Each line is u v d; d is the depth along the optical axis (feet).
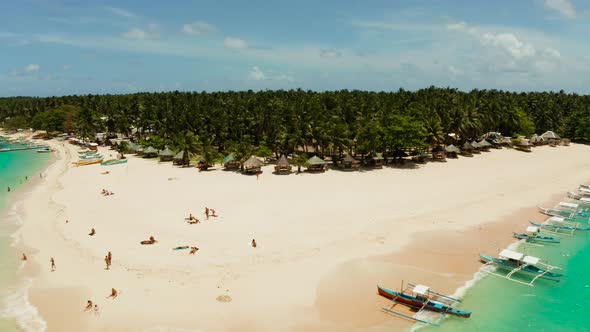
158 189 237.66
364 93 584.81
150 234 161.07
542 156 344.90
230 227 167.84
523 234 164.55
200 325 101.50
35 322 103.81
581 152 367.86
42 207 209.26
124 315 105.70
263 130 337.72
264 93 577.02
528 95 558.56
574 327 104.99
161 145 364.58
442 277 128.88
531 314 110.11
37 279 126.52
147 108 446.60
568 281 128.77
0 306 111.55
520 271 133.39
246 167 280.10
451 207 198.80
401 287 121.19
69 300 113.50
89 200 217.15
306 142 296.10
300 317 105.50
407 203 203.51
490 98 450.71
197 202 206.59
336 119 306.55
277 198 211.82
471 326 104.12
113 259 138.21
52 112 570.05
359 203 202.59
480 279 128.47
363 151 297.53
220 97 549.13
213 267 131.23
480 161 318.04
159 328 100.32
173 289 118.01
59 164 353.10
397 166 296.30
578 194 224.12
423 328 102.58
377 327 102.47
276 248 146.10
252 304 110.63
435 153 322.75
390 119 299.17
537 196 221.87
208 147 299.17
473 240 159.22
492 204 205.46
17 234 168.86
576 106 496.64
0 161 379.96
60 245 154.10
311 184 242.78
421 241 156.15
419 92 493.77
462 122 339.36
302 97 508.53
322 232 162.30
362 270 130.72
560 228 175.11
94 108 567.59
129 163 334.03
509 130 414.00
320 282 122.52
